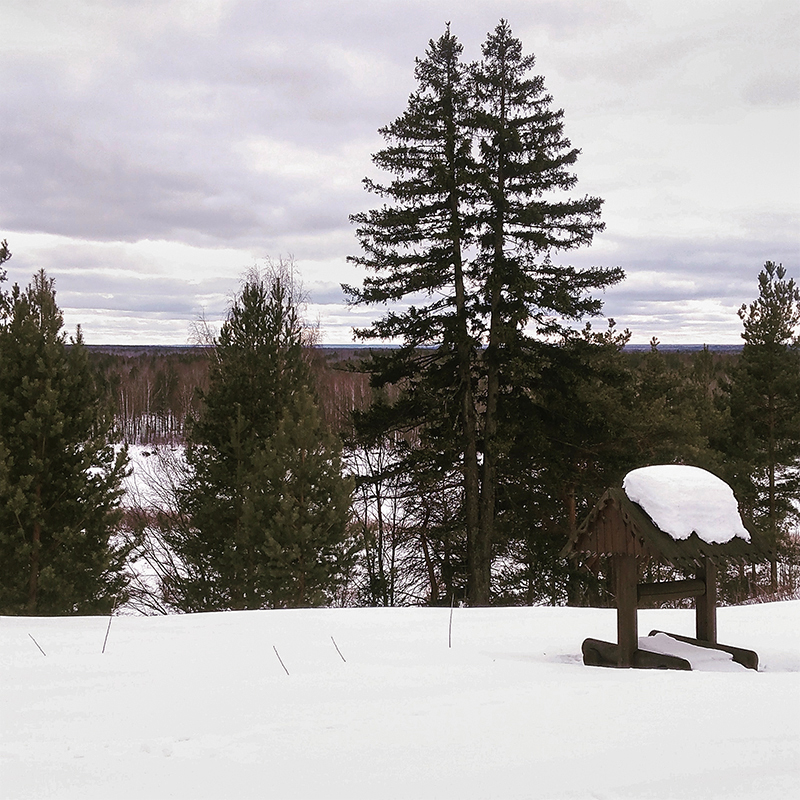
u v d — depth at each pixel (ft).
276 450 66.03
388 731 17.01
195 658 28.55
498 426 79.25
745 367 114.42
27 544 55.88
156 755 15.72
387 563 93.81
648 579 88.17
